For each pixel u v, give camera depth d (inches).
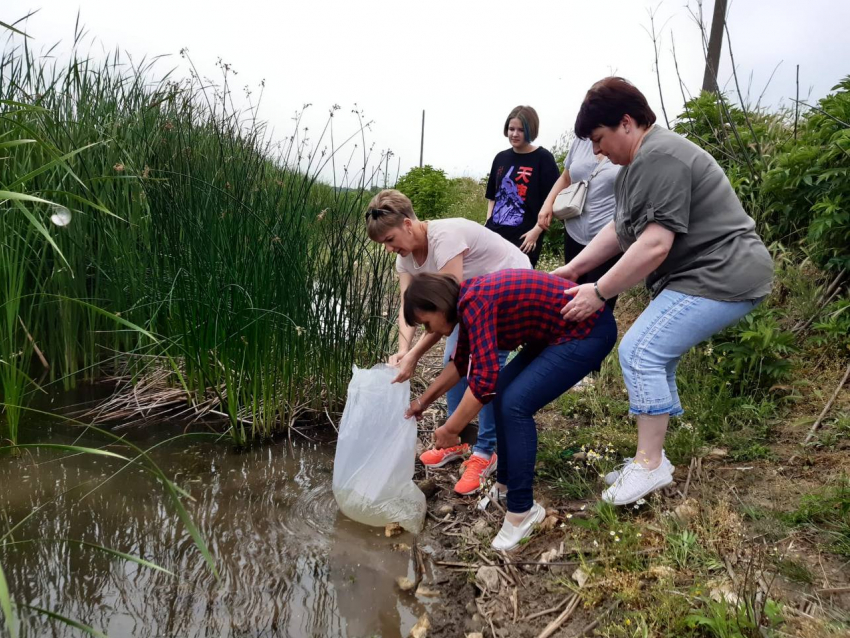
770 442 114.9
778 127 210.8
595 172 146.7
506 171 170.2
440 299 95.5
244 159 150.6
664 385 95.5
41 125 150.6
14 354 127.6
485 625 85.0
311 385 155.6
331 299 158.2
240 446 139.4
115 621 85.7
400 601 91.8
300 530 108.3
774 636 69.1
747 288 91.2
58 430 140.9
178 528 107.3
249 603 90.4
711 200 90.4
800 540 87.0
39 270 147.1
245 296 138.8
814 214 160.4
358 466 109.3
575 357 93.4
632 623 77.5
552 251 279.4
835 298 151.0
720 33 262.8
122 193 156.8
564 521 102.6
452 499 118.2
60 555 98.8
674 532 91.7
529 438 96.4
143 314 159.2
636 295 205.2
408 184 426.9
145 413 152.2
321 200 164.1
